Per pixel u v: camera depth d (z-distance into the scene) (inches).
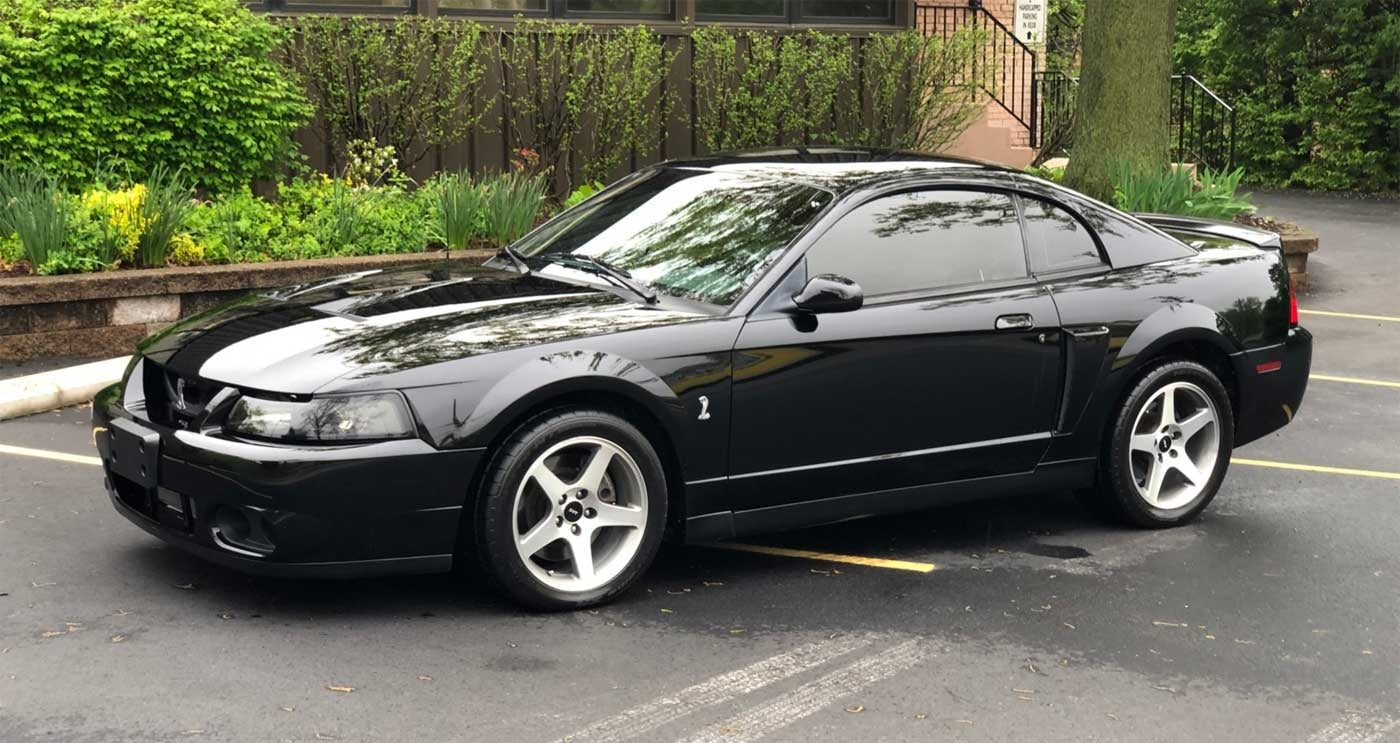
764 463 218.1
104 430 211.6
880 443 227.8
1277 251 277.1
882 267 228.5
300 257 421.1
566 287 224.7
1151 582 230.1
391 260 418.0
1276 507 275.9
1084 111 569.3
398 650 189.8
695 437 210.4
